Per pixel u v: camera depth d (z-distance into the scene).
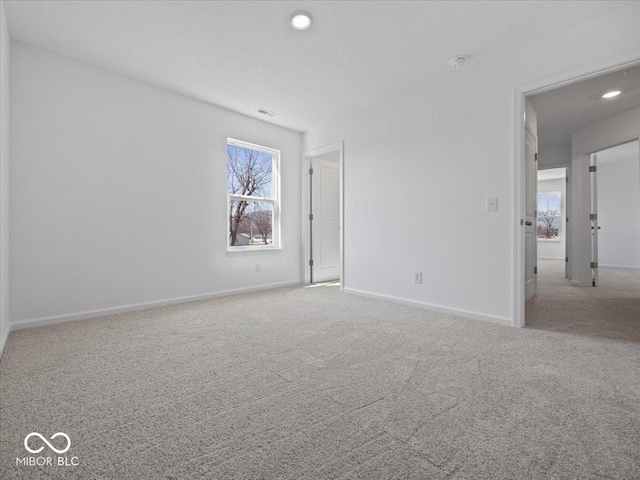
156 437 1.23
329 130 4.53
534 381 1.69
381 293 3.81
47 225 2.79
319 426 1.30
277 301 3.75
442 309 3.21
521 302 2.69
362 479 1.01
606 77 3.11
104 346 2.24
